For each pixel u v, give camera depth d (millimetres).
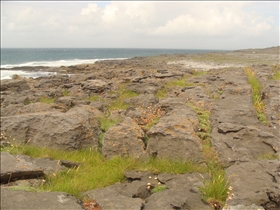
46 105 10477
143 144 6824
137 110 9414
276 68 21844
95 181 5523
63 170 6039
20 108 10289
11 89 20188
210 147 6445
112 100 13438
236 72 19969
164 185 5215
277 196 4180
